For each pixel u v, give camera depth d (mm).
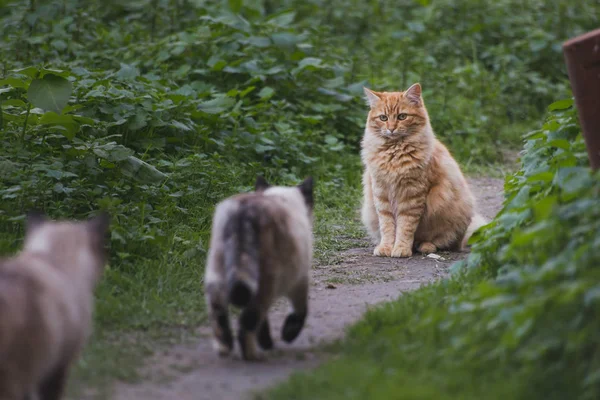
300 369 7535
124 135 14086
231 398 6887
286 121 18141
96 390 7008
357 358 7594
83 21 20891
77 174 12344
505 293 7355
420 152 13406
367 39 26312
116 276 9938
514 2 28719
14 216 10898
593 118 8641
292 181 15484
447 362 7105
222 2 22906
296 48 20250
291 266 7699
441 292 9633
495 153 20656
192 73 18609
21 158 12109
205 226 12500
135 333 8703
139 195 12398
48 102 11953
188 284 10305
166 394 6996
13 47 19188
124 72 15852
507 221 9453
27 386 5414
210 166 13914
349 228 14938
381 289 10898
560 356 6742
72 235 6531
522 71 25156
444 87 23219
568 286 6602
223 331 7828
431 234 13812
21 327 5281
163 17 22281
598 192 7703
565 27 27469
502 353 6926
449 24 27828
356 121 19422
